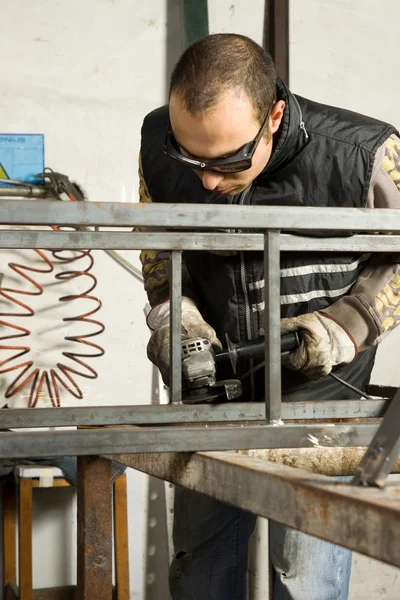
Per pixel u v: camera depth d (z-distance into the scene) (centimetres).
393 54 311
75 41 292
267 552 299
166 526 297
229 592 181
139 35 296
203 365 130
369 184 148
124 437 103
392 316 145
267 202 152
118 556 276
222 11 300
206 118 123
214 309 164
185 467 106
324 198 149
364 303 142
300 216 107
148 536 297
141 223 104
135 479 296
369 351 170
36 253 290
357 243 124
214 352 140
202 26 291
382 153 147
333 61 305
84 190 292
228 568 179
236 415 124
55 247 109
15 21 287
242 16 301
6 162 286
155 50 298
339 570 168
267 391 111
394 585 312
